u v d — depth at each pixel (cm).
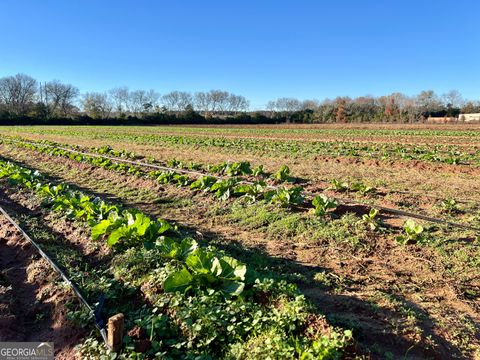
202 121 8056
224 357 396
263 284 489
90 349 409
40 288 560
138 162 1756
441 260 638
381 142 2562
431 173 1379
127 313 481
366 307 490
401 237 706
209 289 488
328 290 548
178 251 592
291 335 401
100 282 541
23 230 773
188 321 433
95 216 823
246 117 8169
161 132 4400
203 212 974
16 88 8669
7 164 1585
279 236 781
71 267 601
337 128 5300
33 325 488
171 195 1140
